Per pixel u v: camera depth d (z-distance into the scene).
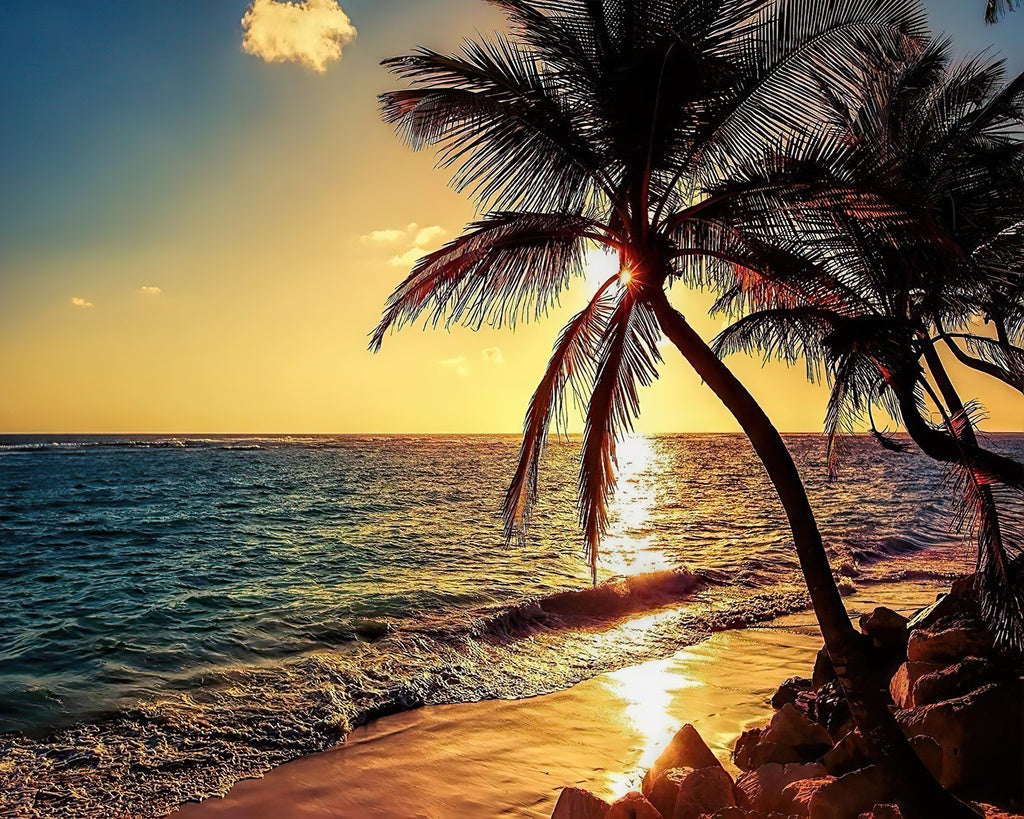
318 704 8.39
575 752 7.17
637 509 32.62
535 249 5.69
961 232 7.20
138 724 7.71
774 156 4.83
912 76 7.62
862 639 4.11
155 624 11.98
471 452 100.69
